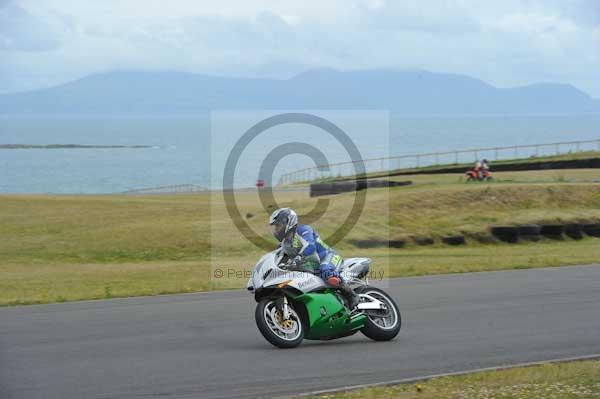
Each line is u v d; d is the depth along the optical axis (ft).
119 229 169.68
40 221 183.62
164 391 40.73
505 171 282.77
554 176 249.55
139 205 206.28
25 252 152.25
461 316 67.36
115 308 74.43
